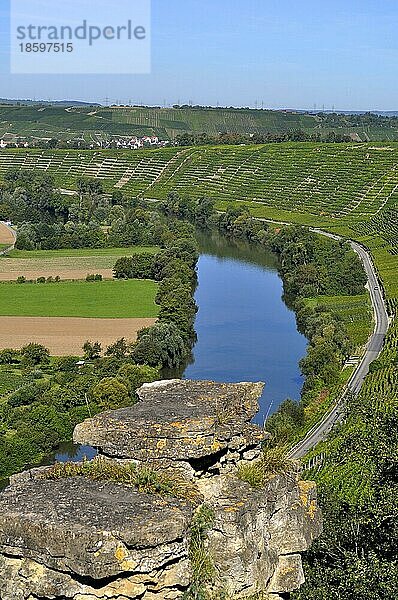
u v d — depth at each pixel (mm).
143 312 100500
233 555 13719
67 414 62719
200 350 88062
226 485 14883
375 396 57531
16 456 56219
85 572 12156
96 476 13969
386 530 22438
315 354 79000
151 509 12891
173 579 12805
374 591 19453
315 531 15914
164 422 14633
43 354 79125
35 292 113188
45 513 12641
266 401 71438
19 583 12625
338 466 44250
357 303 111875
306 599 19953
